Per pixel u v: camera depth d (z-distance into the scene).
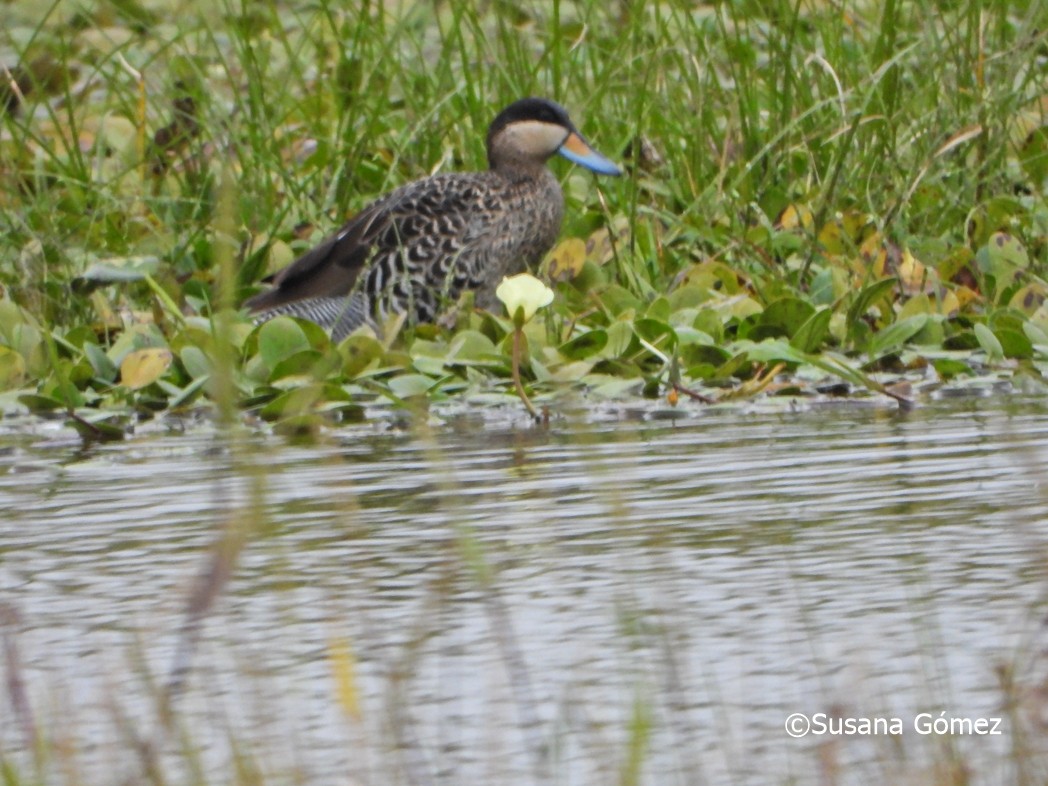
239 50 16.20
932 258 13.27
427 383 10.84
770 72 14.78
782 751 5.30
